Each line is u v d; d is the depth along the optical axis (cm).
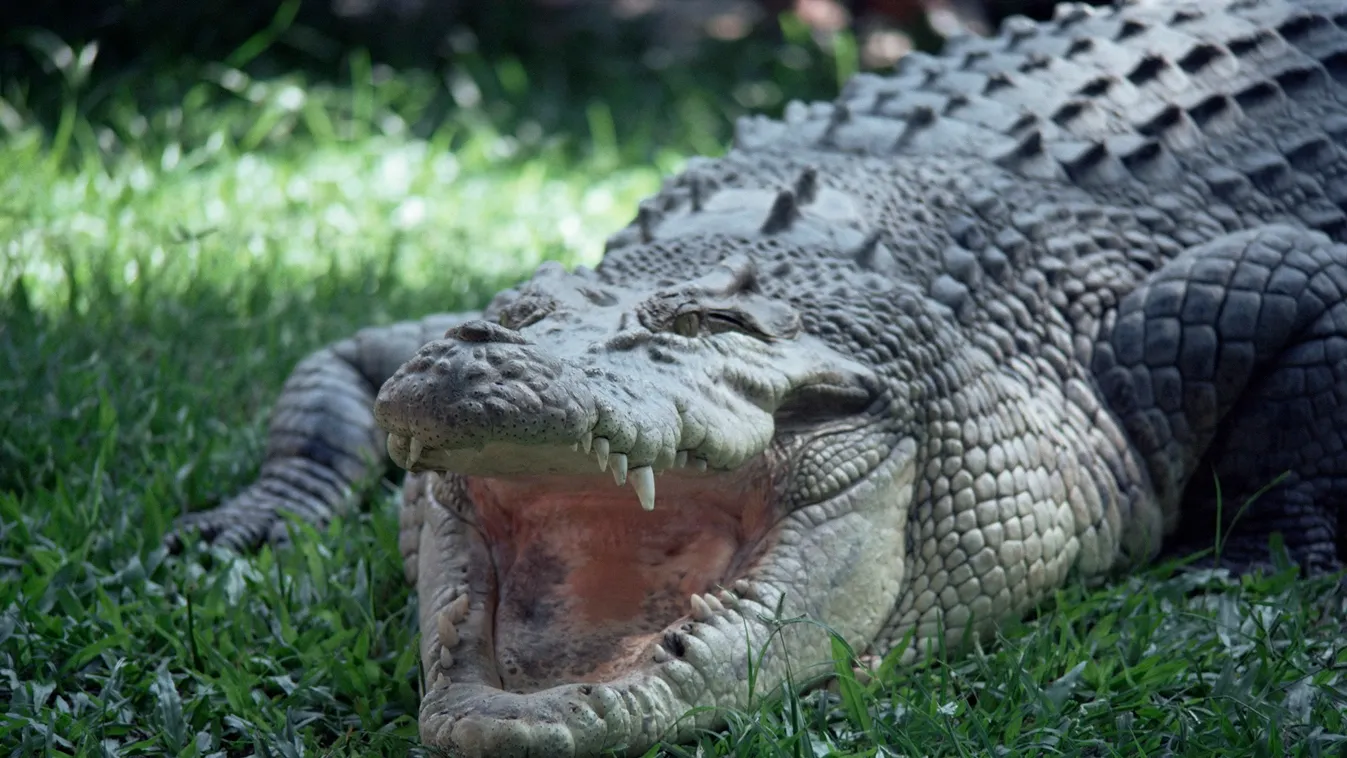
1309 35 1083
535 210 1661
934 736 604
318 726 666
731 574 668
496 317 746
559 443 555
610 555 673
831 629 630
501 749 556
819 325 728
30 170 1589
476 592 660
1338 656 685
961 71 1066
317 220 1530
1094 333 868
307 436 965
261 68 2194
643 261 787
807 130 987
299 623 760
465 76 2223
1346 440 858
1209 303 857
